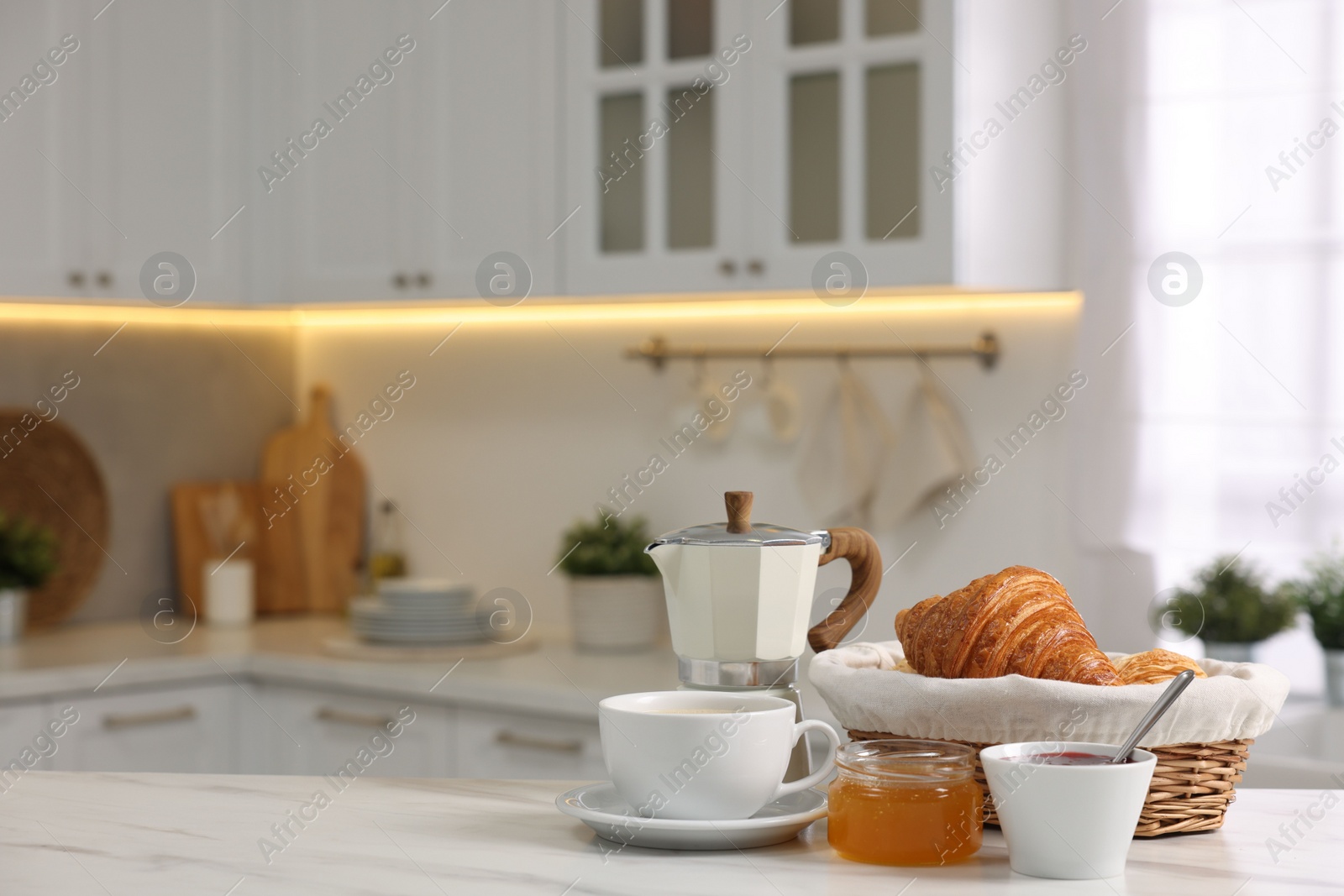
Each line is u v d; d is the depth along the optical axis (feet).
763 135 7.77
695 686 3.36
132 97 9.01
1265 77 7.53
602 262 8.35
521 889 2.72
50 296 8.73
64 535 9.91
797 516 9.18
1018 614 3.14
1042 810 2.77
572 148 8.43
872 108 7.42
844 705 3.16
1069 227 8.02
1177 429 7.68
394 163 9.08
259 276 9.53
